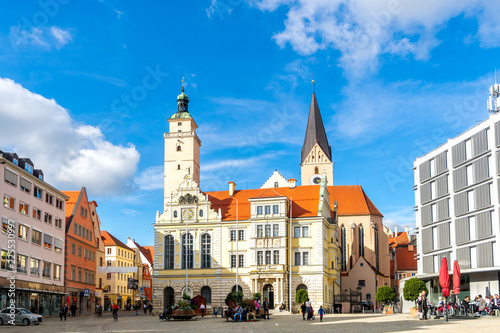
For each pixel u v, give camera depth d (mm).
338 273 125188
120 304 156375
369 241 147875
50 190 93188
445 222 95562
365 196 156750
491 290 82812
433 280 99500
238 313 68562
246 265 103375
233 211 107812
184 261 106312
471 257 87812
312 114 170625
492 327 44469
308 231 103250
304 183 165250
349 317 78562
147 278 190875
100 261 129250
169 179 139125
